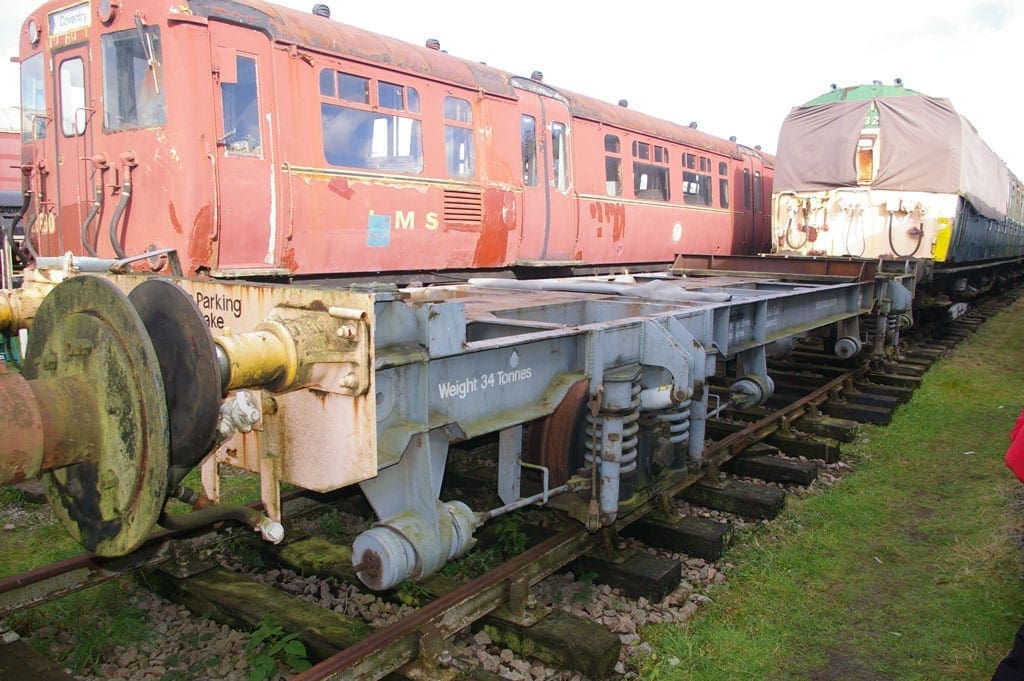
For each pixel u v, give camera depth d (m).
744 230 18.14
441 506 2.97
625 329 3.88
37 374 2.36
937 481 5.47
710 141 16.28
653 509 4.36
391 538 2.73
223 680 2.94
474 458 5.43
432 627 2.87
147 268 6.80
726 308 4.91
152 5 6.51
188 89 6.51
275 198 7.14
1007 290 25.41
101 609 3.42
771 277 8.62
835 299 7.64
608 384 3.66
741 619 3.56
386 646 2.73
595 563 3.81
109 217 7.05
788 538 4.48
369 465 2.52
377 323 2.65
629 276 7.70
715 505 4.84
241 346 2.35
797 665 3.20
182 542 3.67
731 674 3.12
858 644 3.37
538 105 10.69
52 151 7.64
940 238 12.20
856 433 6.61
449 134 9.10
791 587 3.87
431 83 8.77
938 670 3.17
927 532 4.56
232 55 6.77
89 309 2.20
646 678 3.07
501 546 4.13
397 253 8.47
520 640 3.16
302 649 2.99
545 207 10.89
